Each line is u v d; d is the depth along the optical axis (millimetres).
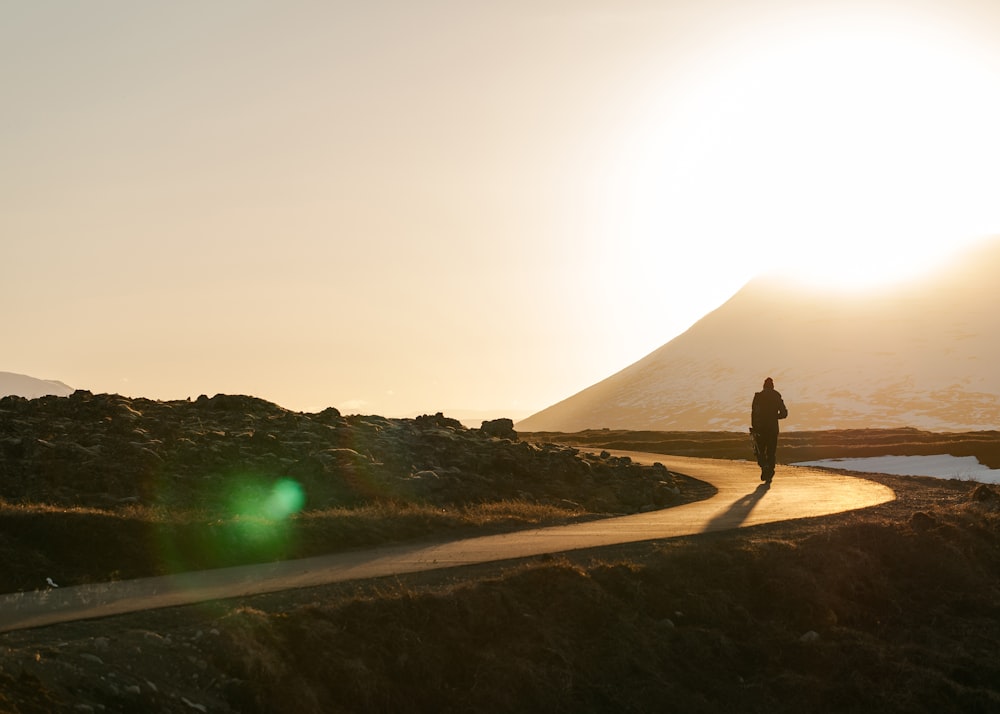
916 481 34969
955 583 20672
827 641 17656
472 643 14711
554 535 21188
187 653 12172
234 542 18094
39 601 14195
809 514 24047
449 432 35594
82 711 10312
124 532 17453
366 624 14016
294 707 12109
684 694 15336
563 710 14211
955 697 16688
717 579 18328
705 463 42312
